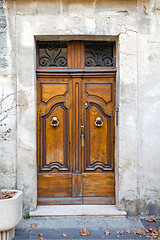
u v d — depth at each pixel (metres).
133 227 3.42
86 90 3.95
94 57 3.98
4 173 3.67
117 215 3.69
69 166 3.97
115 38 3.81
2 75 3.64
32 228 3.37
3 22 3.62
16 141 3.68
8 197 3.07
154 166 3.78
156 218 3.70
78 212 3.70
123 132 3.72
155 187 3.79
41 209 3.78
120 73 3.70
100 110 3.98
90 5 3.65
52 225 3.45
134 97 3.71
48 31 3.63
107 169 3.97
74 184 3.95
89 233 3.23
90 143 3.98
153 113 3.76
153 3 3.70
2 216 2.90
